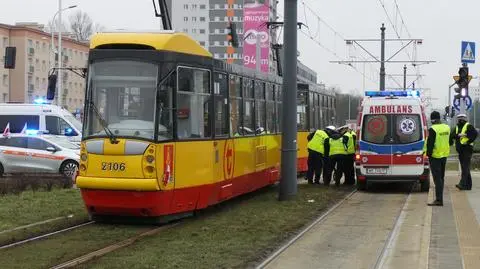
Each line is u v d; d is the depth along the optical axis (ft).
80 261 28.25
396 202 50.42
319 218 41.50
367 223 39.50
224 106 44.91
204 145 41.27
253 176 51.83
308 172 66.18
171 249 30.83
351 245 32.45
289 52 51.47
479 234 34.63
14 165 74.13
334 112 93.15
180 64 39.04
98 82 38.19
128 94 37.76
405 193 57.47
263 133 54.90
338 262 28.58
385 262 28.45
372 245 32.48
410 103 58.23
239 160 47.98
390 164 58.18
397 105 58.39
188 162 39.50
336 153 63.72
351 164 65.10
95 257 28.99
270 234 35.19
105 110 37.93
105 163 37.06
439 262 27.81
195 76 40.57
